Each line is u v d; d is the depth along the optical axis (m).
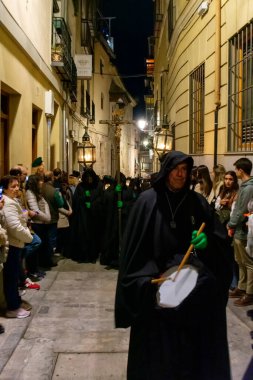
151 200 2.89
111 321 5.20
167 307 2.65
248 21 6.57
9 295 5.21
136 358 2.77
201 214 2.94
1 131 8.39
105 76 28.12
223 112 7.81
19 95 8.67
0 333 4.72
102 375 3.89
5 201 5.12
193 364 2.73
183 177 2.83
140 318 2.76
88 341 4.59
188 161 2.82
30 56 9.20
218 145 8.09
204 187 7.07
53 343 4.54
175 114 13.07
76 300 6.02
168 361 2.67
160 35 19.78
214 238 2.94
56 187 8.94
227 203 6.05
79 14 18.53
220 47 7.95
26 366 4.04
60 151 14.45
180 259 2.82
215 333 2.79
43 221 7.25
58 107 14.05
